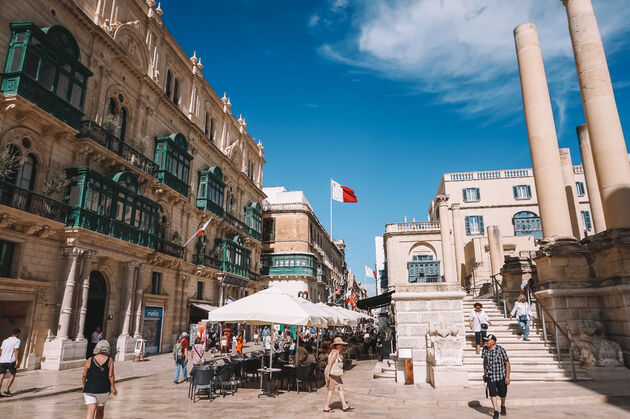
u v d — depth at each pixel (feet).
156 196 81.61
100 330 63.72
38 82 52.60
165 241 81.97
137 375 50.55
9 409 31.07
